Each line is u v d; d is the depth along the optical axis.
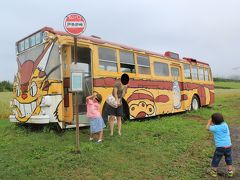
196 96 21.42
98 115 10.34
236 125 16.00
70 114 11.49
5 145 10.16
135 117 14.66
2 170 7.91
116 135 11.38
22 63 12.65
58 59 11.27
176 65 18.84
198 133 12.76
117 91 11.34
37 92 11.49
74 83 8.70
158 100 16.52
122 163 8.49
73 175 7.58
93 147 9.59
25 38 12.66
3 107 21.27
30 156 8.95
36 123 11.78
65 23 8.57
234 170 8.70
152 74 16.19
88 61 12.90
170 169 8.41
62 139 10.65
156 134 12.01
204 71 23.12
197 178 7.98
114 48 13.63
